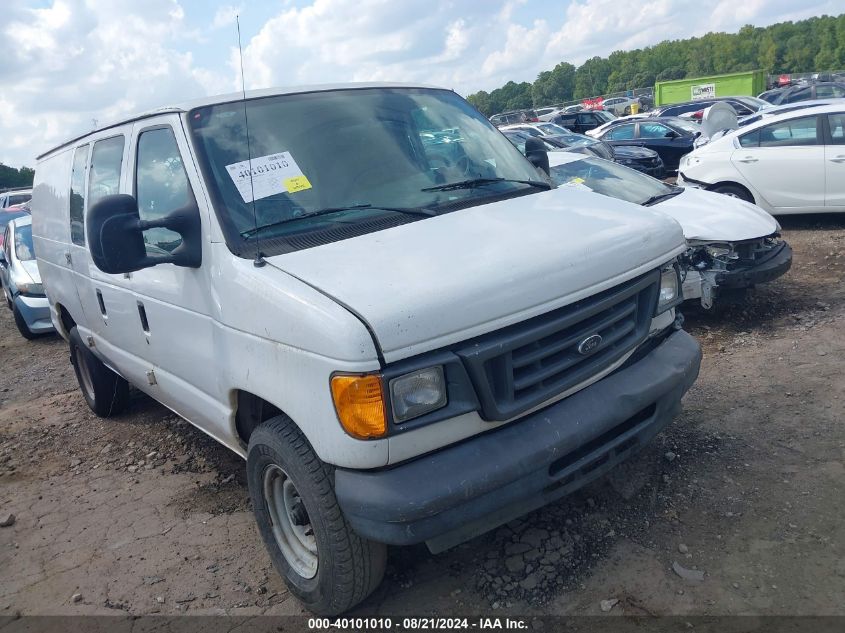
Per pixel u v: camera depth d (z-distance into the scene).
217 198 3.36
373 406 2.61
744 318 6.62
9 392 7.91
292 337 2.82
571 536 3.55
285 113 3.79
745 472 3.94
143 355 4.48
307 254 3.10
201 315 3.50
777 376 5.15
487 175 4.02
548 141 16.78
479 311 2.76
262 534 3.53
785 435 4.28
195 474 5.00
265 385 3.06
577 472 3.09
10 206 20.89
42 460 5.62
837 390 4.77
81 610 3.59
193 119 3.63
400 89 4.34
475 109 4.64
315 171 3.56
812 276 7.70
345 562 2.99
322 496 2.94
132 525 4.38
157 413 6.34
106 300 4.79
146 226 3.28
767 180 9.97
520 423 2.96
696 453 4.19
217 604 3.49
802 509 3.55
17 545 4.33
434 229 3.26
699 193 7.51
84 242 5.04
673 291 3.60
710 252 6.40
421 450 2.76
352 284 2.79
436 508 2.67
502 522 2.93
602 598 3.13
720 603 3.00
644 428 3.34
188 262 3.42
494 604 3.19
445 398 2.75
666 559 3.31
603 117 28.19
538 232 3.24
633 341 3.31
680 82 39.62
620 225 3.41
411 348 2.64
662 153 18.03
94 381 6.05
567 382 3.00
